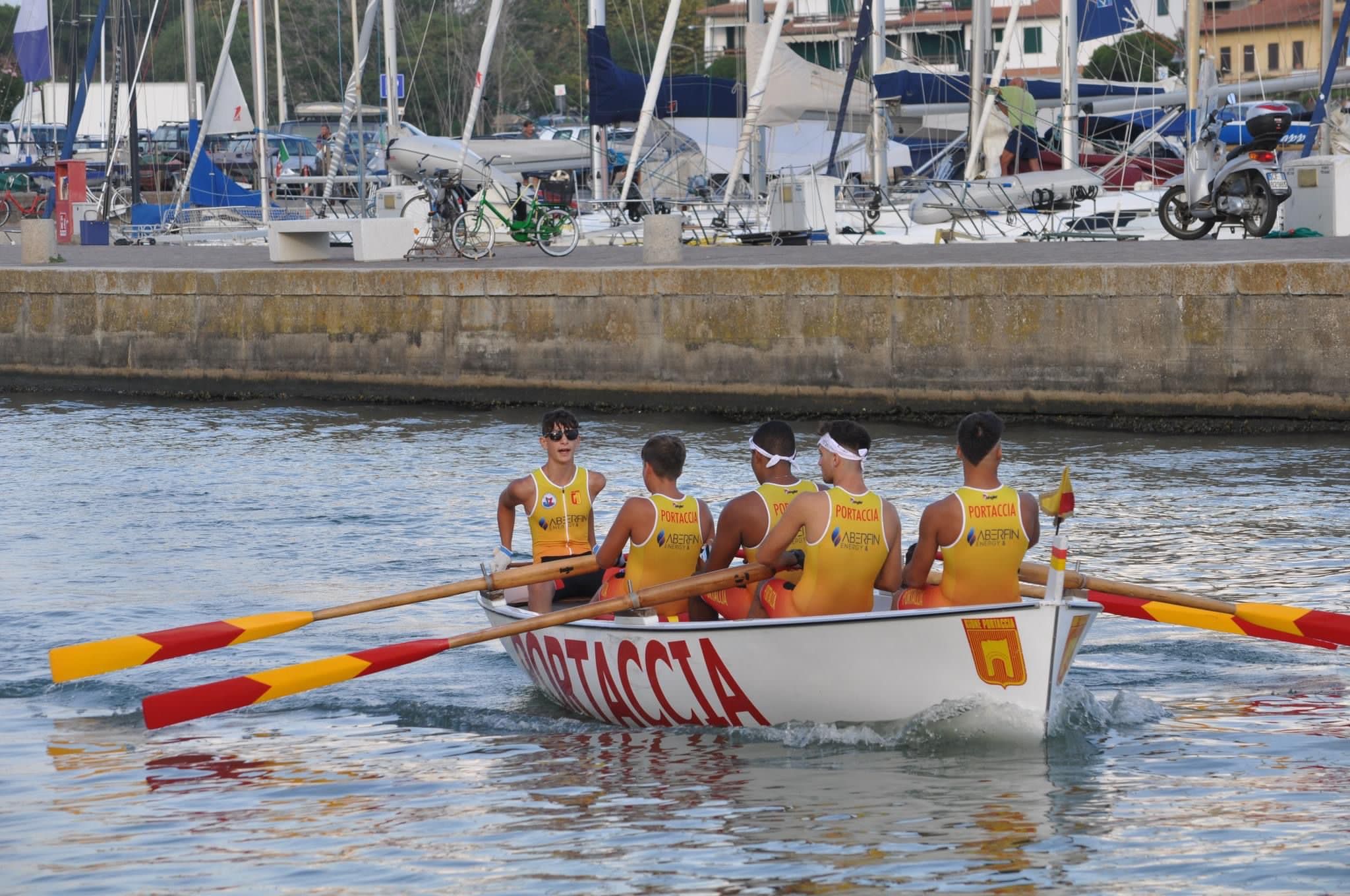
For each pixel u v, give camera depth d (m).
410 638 17.86
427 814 12.09
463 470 29.00
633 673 14.45
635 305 36.31
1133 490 25.88
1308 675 15.70
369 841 11.51
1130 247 38.81
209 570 21.11
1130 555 21.06
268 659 17.03
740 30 126.31
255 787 12.87
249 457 30.88
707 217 52.47
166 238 62.62
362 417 36.75
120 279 41.72
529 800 12.38
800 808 11.98
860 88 56.97
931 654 13.13
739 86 56.16
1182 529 22.64
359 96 58.91
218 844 11.52
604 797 12.43
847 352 34.53
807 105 56.12
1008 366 33.28
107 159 68.62
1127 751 13.23
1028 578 14.35
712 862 10.91
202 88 96.12
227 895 10.55
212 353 40.88
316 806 12.36
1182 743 13.43
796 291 34.81
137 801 12.55
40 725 14.80
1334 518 23.14
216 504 25.80
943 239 49.03
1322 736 13.62
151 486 27.58
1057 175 51.22
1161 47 99.81
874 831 11.43
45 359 42.81
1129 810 11.78
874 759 13.17
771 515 14.38
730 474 28.27
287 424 35.72
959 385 33.69
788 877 10.61
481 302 37.88
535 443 32.22
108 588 20.11
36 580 20.53
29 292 42.75
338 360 39.56
